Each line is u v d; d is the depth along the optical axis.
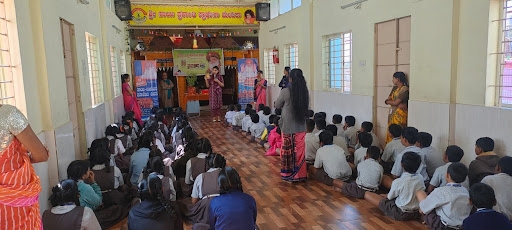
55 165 3.63
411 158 3.51
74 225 2.51
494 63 3.99
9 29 2.99
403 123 5.25
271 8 10.89
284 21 9.73
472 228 2.49
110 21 7.88
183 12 10.91
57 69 3.90
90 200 3.34
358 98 6.52
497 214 2.48
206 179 3.32
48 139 3.58
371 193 4.00
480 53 4.07
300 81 4.67
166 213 2.63
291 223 3.56
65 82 4.21
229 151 6.68
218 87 10.33
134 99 8.72
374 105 6.11
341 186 4.32
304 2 8.38
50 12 3.73
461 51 4.33
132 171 4.30
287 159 4.76
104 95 6.87
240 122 8.76
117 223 3.61
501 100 3.95
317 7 7.91
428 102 4.77
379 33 5.90
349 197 4.21
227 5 11.20
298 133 4.73
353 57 6.64
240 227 2.46
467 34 4.23
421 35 4.86
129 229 2.65
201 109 12.94
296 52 9.35
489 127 3.98
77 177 3.33
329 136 4.79
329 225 3.49
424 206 3.21
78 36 5.05
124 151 5.27
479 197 2.51
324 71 7.85
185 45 11.97
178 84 12.23
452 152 3.65
